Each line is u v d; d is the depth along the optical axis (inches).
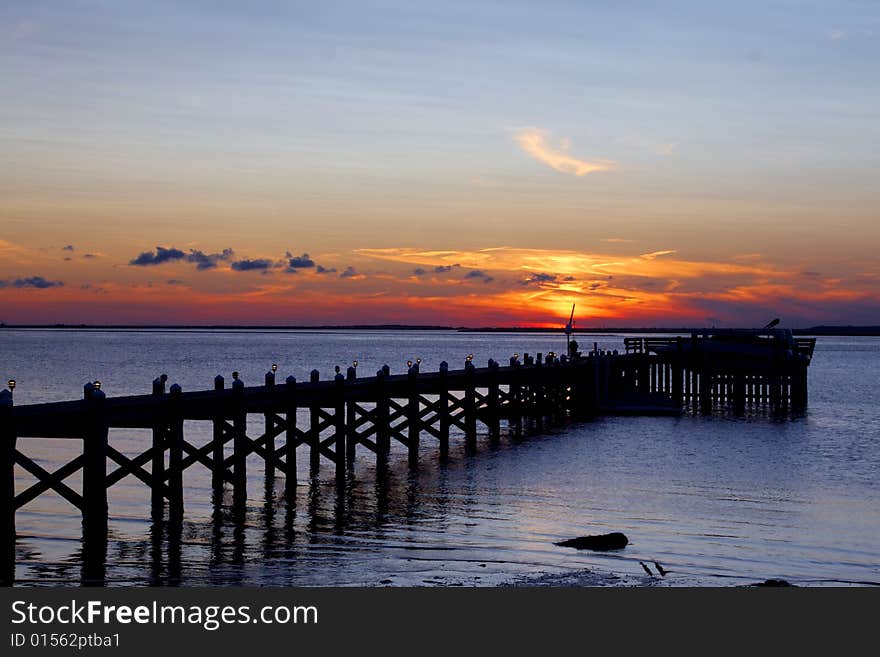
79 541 1027.3
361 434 1555.1
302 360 6048.2
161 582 904.3
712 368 2706.7
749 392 2768.2
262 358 6264.8
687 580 919.7
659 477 1502.2
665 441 1956.2
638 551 1026.1
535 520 1169.4
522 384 2246.6
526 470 1555.1
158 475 1143.0
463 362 6013.8
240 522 1135.0
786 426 2251.5
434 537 1073.5
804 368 2726.4
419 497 1309.1
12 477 910.4
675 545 1055.0
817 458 1731.1
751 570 964.6
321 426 1425.9
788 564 989.2
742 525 1160.8
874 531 1136.8
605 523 1159.6
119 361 5492.1
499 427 2171.5
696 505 1280.8
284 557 984.3
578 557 996.6
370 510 1216.2
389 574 927.7
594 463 1640.0
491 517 1182.3
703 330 2704.2
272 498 1280.8
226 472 1220.5
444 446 1724.9
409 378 1611.7
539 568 951.6
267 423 1381.6
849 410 2672.2
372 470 1545.3
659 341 3048.7
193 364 5196.9
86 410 1003.3
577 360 2765.7
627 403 2600.9
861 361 7057.1
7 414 900.0
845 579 941.2
